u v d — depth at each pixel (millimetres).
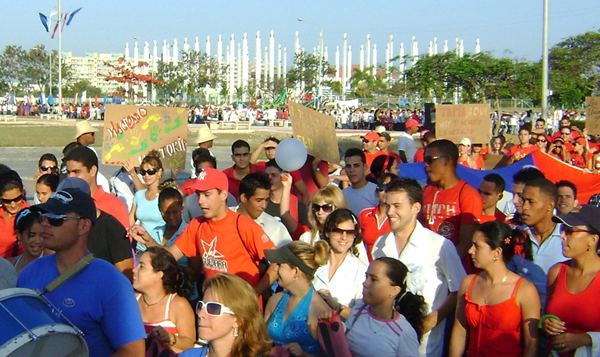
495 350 4484
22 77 87500
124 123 9055
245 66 123000
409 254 5086
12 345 2922
